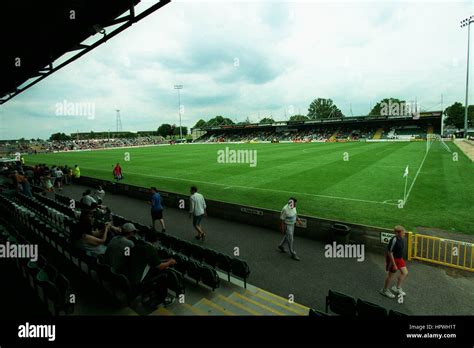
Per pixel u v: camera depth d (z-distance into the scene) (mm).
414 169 25281
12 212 12703
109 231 7887
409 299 6789
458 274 7941
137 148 78562
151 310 5375
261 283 7520
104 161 42906
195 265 6656
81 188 22172
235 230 11742
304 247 9914
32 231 10211
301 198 16688
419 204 14828
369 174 23516
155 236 8094
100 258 6137
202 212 10570
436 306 6492
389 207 14469
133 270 5270
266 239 10719
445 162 28578
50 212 11719
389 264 6723
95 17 6703
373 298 6852
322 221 10352
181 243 8461
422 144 51531
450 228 11477
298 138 86938
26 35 7816
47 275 5438
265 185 20641
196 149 62094
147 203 16766
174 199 15539
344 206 14867
